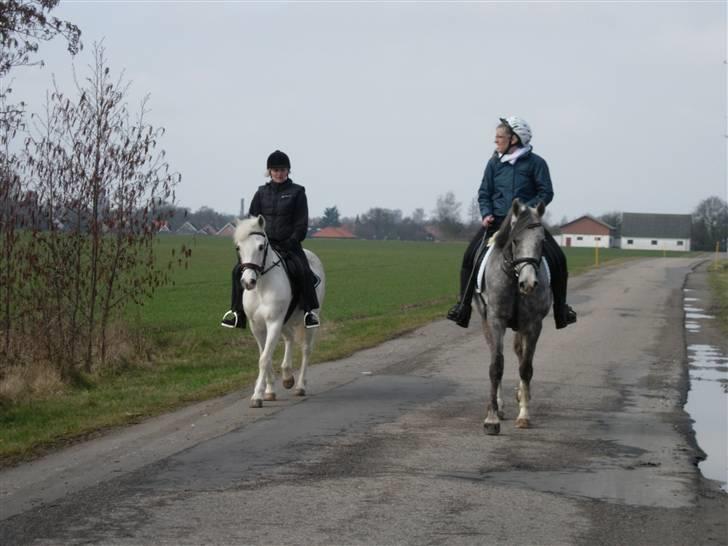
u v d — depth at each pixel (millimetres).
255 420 9922
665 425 9898
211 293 32750
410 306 28406
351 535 5992
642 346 17000
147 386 12445
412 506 6656
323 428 9477
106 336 14305
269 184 11492
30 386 11797
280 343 17469
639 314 23844
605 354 15805
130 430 9477
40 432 9305
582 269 55125
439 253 87500
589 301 28500
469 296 10133
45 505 6660
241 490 7043
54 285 13016
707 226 161125
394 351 16219
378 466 7832
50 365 12500
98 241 13289
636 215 161500
